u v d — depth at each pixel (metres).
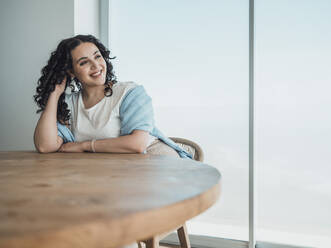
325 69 2.23
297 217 2.34
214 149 2.52
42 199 0.46
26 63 2.73
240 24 2.43
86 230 0.34
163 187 0.55
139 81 2.73
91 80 1.59
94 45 1.63
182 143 1.79
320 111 2.25
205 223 2.56
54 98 1.60
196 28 2.56
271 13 2.36
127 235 0.37
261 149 2.42
